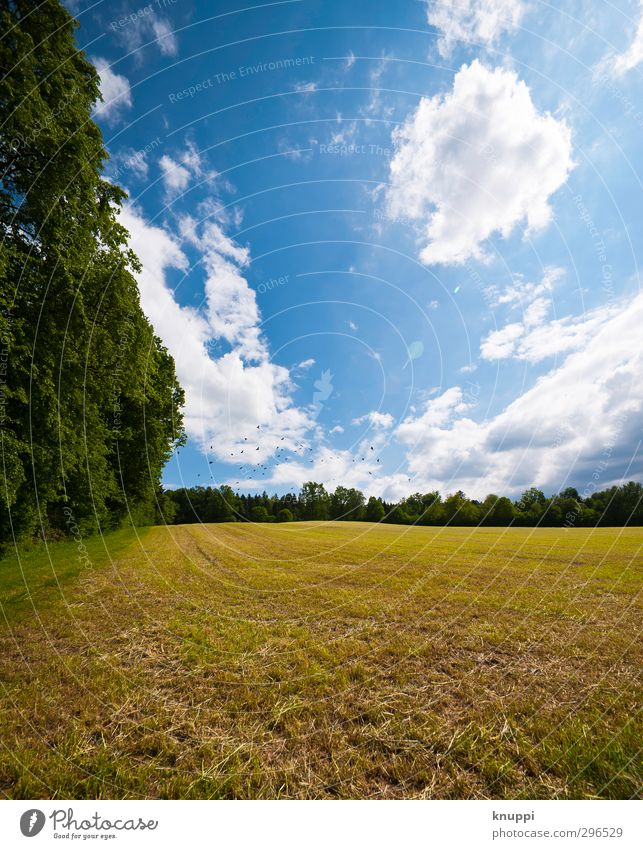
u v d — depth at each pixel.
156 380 25.72
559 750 3.06
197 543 20.55
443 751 3.15
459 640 5.66
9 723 3.58
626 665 4.64
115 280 12.45
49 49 10.11
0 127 8.91
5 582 9.54
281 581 10.13
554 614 6.80
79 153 10.53
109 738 3.37
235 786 2.83
